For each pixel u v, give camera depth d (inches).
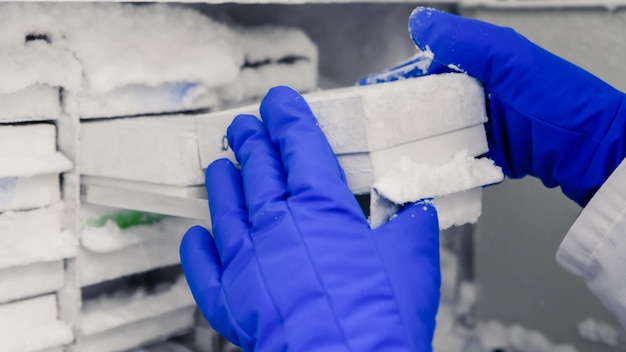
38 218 20.6
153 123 19.7
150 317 23.2
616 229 17.7
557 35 28.7
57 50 20.5
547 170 20.8
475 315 33.0
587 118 19.2
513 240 31.5
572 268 19.0
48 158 20.6
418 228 16.1
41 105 20.6
